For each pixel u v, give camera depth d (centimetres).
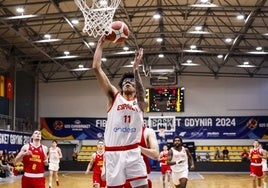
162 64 2839
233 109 2834
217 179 1973
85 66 2888
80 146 2870
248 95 2834
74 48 2500
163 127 2670
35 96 2903
